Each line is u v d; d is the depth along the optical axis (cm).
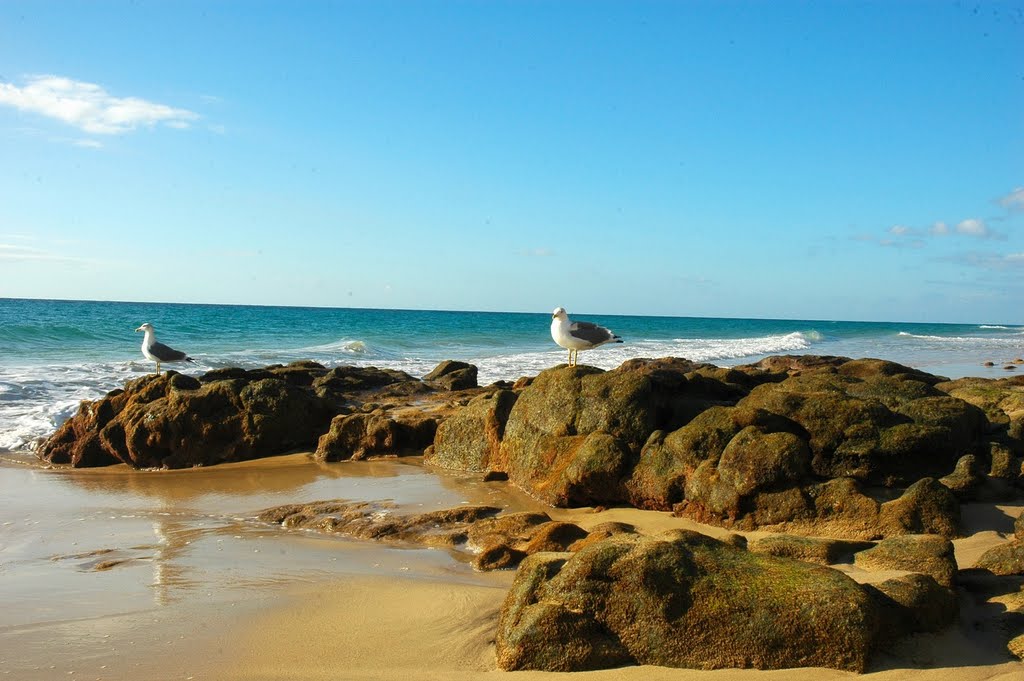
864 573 639
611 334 1389
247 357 3541
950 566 634
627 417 1086
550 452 1116
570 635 555
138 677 576
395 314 12625
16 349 3503
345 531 1002
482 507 1034
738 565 569
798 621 524
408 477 1284
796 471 883
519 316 13712
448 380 2294
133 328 4797
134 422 1526
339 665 585
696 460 958
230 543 955
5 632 663
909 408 983
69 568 858
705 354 4447
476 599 708
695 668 532
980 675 499
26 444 1659
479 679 544
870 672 509
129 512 1138
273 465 1450
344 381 2195
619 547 591
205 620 686
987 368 3772
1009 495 882
